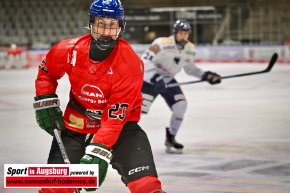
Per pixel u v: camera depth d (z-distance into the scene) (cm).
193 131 977
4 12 3591
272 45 3019
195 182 610
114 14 349
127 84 361
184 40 768
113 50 362
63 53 376
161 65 782
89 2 3606
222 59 3186
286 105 1359
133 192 368
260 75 2297
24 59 3117
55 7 3638
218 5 3466
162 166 700
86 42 369
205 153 782
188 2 3512
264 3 3422
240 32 3303
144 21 3612
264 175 643
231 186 591
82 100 384
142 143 378
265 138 903
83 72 369
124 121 364
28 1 3644
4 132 968
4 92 1736
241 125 1043
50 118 389
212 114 1198
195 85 1908
